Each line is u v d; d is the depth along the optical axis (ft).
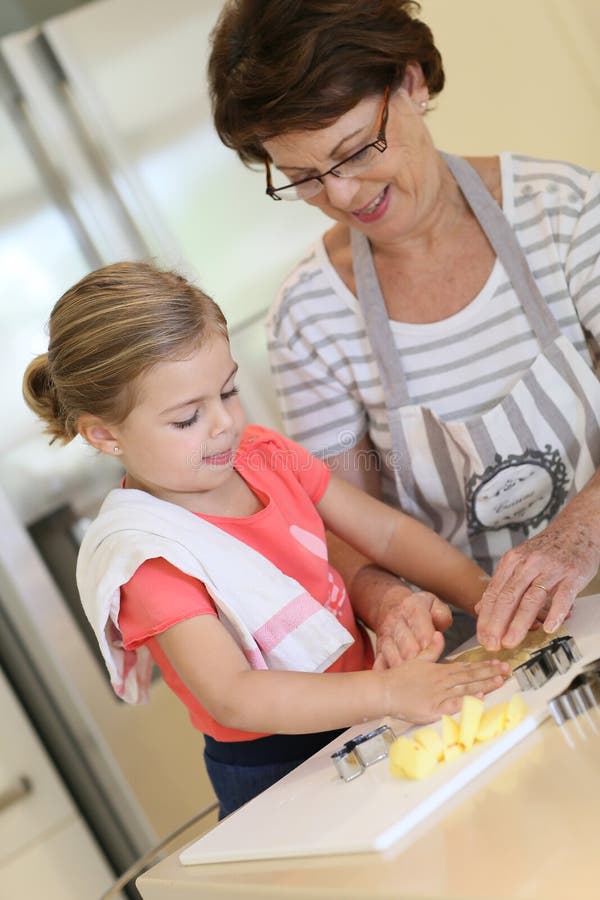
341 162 3.65
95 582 3.24
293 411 4.50
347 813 2.43
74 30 6.75
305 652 3.33
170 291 3.25
